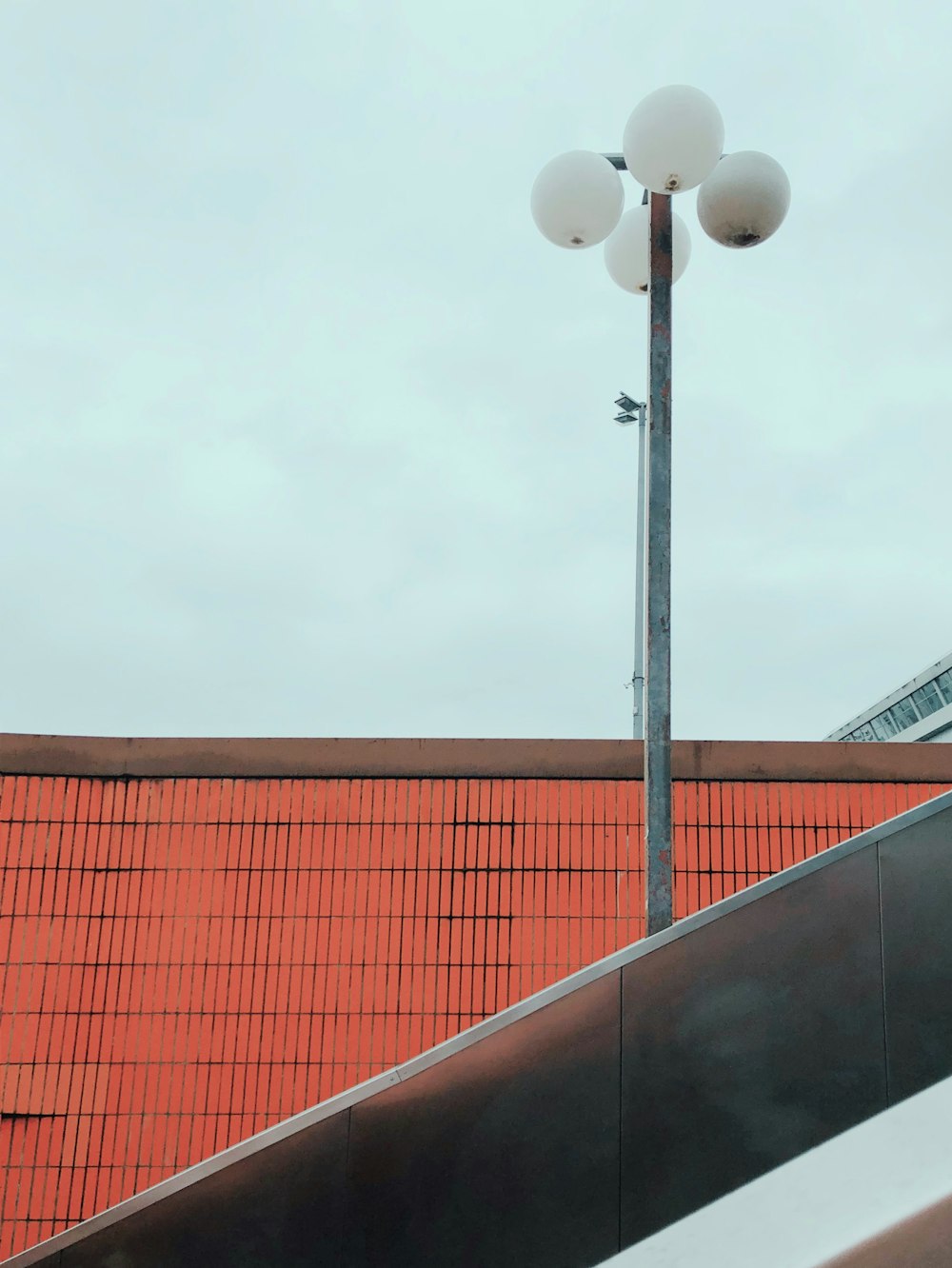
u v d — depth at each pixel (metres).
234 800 7.57
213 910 7.39
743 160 5.58
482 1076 3.47
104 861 7.43
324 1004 7.26
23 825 7.44
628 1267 1.51
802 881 3.39
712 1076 3.31
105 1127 7.01
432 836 7.54
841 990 3.26
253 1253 3.47
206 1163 3.60
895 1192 1.40
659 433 5.39
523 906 7.42
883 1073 3.15
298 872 7.46
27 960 7.24
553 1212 3.30
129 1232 3.59
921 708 45.78
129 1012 7.21
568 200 5.83
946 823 3.25
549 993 3.51
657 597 5.19
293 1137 3.54
